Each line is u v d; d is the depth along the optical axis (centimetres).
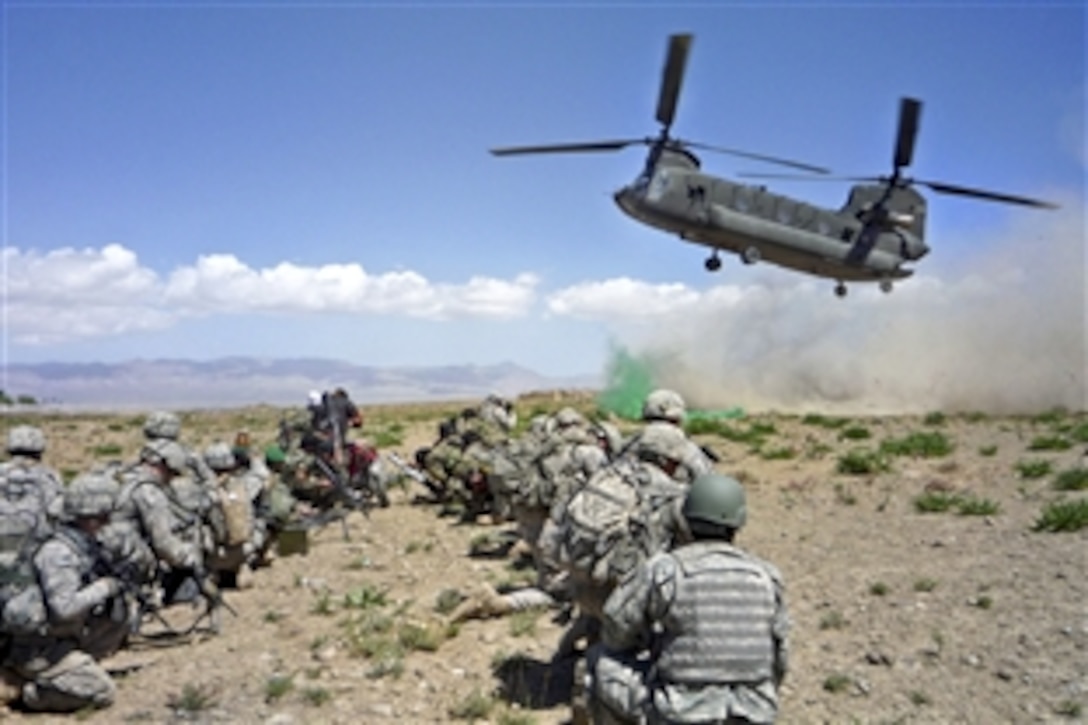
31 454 690
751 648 401
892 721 572
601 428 902
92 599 637
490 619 839
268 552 1115
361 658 733
